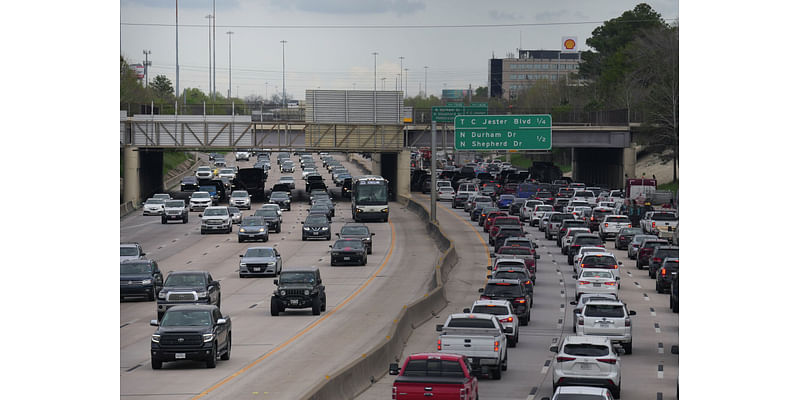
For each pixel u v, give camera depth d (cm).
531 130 13762
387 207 15912
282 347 6019
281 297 7325
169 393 4616
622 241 12469
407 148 18638
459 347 5084
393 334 5747
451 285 9262
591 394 3472
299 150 18038
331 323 7000
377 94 18175
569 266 10738
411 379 3872
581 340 4544
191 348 5238
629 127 19162
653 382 4994
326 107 18038
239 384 4856
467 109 13938
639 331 6781
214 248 12269
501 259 8275
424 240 13375
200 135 17850
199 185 19712
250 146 17900
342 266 10600
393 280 9475
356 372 4756
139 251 8844
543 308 7869
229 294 8594
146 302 8150
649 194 16800
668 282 8719
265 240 13050
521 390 4816
